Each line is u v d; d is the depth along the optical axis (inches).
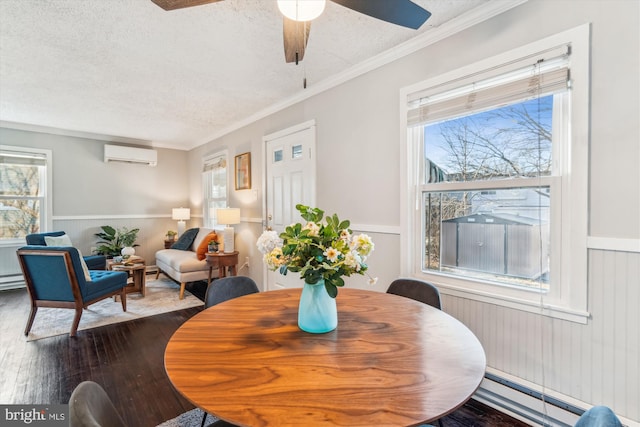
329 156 111.3
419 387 32.0
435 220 84.4
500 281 71.7
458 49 74.7
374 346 41.5
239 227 169.3
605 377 54.9
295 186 128.6
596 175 55.9
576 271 58.2
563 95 61.1
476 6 68.5
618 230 53.8
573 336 58.5
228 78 108.2
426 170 85.4
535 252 65.4
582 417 26.6
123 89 118.3
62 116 154.1
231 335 45.1
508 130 69.6
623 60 52.9
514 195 69.1
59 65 98.4
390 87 90.5
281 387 31.8
